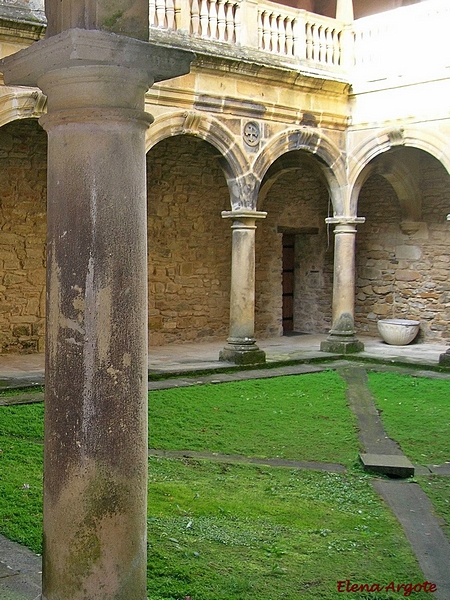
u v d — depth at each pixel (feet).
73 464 9.93
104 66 9.66
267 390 34.14
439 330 49.52
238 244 40.06
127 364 10.07
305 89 41.55
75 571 9.96
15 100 31.42
